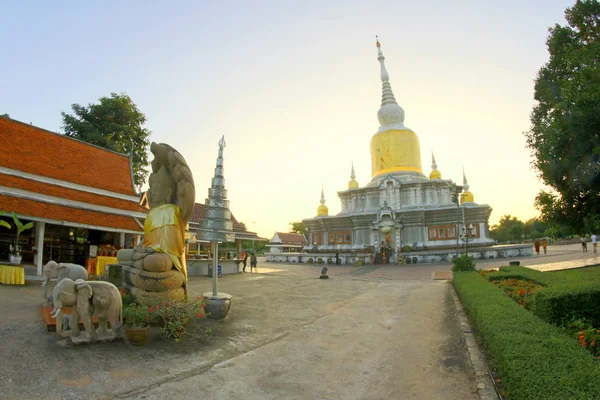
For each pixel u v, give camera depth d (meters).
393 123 57.84
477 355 8.48
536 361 5.60
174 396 6.60
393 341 10.29
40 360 7.56
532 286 15.45
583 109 12.56
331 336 10.79
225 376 7.62
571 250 46.22
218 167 13.64
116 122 40.78
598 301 9.37
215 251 12.96
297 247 86.44
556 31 16.92
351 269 38.22
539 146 15.92
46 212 19.66
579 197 15.05
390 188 51.44
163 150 13.19
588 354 5.94
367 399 6.67
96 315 9.10
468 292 12.97
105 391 6.62
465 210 45.91
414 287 21.12
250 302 15.97
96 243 26.33
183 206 12.52
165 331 9.59
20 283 16.28
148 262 11.39
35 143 23.72
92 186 25.03
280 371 7.99
